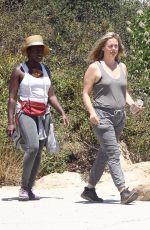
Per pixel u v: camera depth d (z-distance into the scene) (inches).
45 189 609.9
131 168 728.3
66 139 780.6
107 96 473.1
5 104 766.5
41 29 1160.2
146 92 887.1
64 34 1214.9
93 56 487.5
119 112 474.3
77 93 818.2
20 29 1091.3
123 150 786.2
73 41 1168.8
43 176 700.7
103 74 472.4
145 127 810.8
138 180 667.4
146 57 969.5
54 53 1076.5
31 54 492.4
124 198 464.4
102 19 1424.7
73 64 1042.1
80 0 1454.2
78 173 713.6
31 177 496.7
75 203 475.2
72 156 769.6
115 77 475.5
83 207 449.7
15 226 370.3
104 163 484.7
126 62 979.9
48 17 1248.8
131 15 1494.8
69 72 893.2
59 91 829.8
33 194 496.4
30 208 444.5
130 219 393.1
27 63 494.3
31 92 486.3
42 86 490.0
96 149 777.6
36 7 1306.6
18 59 869.8
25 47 493.4
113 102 472.7
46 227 365.7
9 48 1044.5
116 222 382.0
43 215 411.2
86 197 490.6
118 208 443.8
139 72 960.3
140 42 984.3
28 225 373.4
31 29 1117.7
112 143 470.9
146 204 469.1
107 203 477.7
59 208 444.1
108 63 479.2
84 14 1443.2
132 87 879.1
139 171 704.4
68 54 1077.8
